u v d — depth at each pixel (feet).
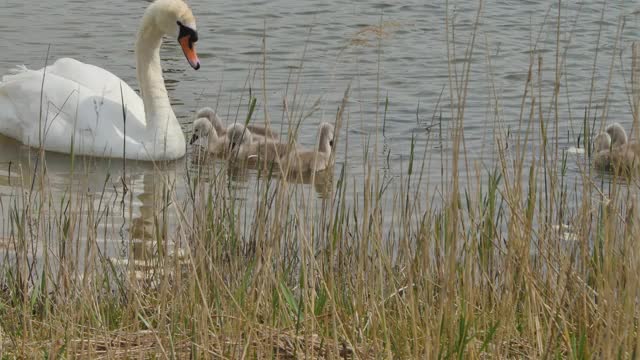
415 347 28.27
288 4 88.69
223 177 38.37
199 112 60.70
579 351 28.40
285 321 30.78
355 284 33.71
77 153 57.67
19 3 86.17
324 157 55.36
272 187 52.01
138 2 88.33
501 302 30.99
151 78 58.49
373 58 73.56
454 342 28.43
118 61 72.79
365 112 62.75
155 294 35.17
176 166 57.11
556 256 33.94
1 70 69.72
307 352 28.55
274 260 36.27
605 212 29.43
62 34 78.23
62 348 29.55
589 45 77.36
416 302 30.81
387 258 32.71
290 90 66.49
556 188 39.32
